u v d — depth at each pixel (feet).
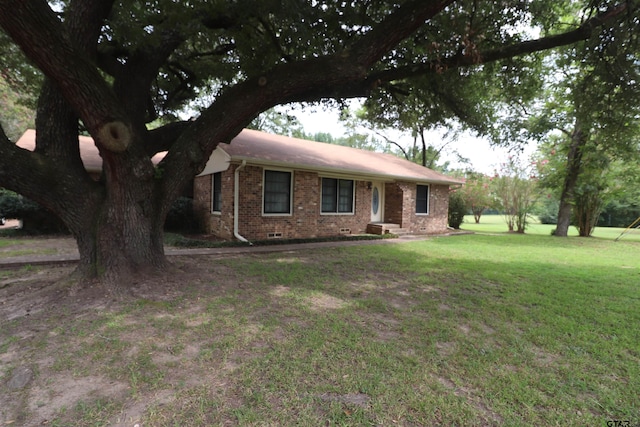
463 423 6.81
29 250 24.86
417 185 48.49
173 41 18.06
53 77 11.13
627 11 17.39
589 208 51.06
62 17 17.26
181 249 27.71
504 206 58.18
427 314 13.42
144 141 17.19
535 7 20.33
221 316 12.36
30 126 64.03
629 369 9.18
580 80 26.17
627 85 20.12
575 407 7.46
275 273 19.90
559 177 50.83
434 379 8.48
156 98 27.48
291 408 7.12
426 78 23.63
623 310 14.16
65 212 14.52
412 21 14.83
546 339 11.12
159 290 14.76
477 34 19.10
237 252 27.43
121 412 6.89
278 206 35.45
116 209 14.80
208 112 16.02
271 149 37.19
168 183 16.29
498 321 12.78
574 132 48.49
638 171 46.01
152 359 9.08
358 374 8.57
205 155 16.39
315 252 28.76
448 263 24.58
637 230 71.26
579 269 23.12
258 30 19.08
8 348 9.52
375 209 46.57
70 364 8.73
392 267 22.71
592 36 18.81
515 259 27.04
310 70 15.20
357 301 14.89
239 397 7.47
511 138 43.16
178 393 7.55
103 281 14.40
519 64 23.44
